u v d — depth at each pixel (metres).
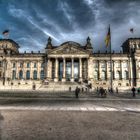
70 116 14.68
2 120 12.75
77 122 12.27
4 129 10.23
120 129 10.34
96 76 102.56
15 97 35.03
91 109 19.09
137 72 97.62
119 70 102.12
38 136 8.88
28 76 104.88
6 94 44.19
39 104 23.56
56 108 19.67
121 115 15.34
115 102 27.31
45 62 104.25
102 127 10.83
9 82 97.69
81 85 80.31
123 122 12.33
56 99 31.64
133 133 9.48
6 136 8.84
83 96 40.53
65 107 20.62
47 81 88.06
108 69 102.31
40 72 104.56
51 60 101.88
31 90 68.12
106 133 9.47
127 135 9.09
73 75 95.31
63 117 14.20
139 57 99.50
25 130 10.02
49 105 22.50
